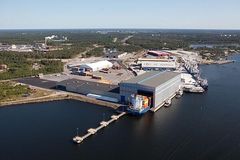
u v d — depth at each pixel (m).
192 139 112.00
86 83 185.38
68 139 110.19
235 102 163.25
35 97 164.88
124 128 123.19
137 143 108.00
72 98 166.62
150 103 147.25
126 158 96.44
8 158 95.25
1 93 164.50
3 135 112.94
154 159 96.31
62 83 184.62
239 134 117.00
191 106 156.25
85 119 132.38
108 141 109.81
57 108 148.75
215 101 166.00
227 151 102.56
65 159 95.06
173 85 176.00
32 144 105.50
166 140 110.94
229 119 134.50
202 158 97.62
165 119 134.75
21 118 132.62
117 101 158.38
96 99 163.12
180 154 100.00
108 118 134.38
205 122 130.50
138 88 151.50
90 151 101.19
